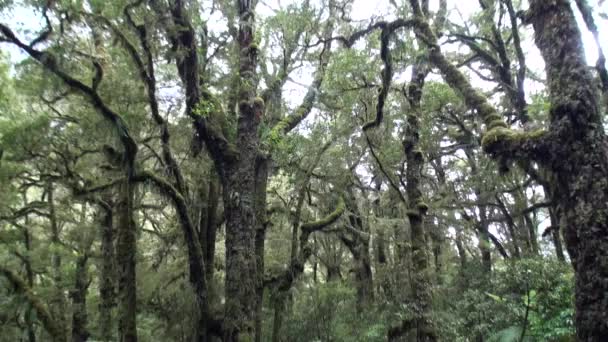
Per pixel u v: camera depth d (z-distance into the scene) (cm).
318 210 2223
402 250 1753
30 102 1648
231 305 1077
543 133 568
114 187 1599
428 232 1850
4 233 1914
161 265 1933
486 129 689
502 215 2341
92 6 1168
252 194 1173
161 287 1712
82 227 2041
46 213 2241
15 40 1109
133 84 1503
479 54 1409
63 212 2286
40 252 1950
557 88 549
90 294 2689
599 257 473
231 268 1107
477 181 1891
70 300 2309
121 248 1306
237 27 1427
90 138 1577
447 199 1919
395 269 1867
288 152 1507
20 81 1471
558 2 573
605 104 751
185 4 1266
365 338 1577
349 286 2109
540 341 992
